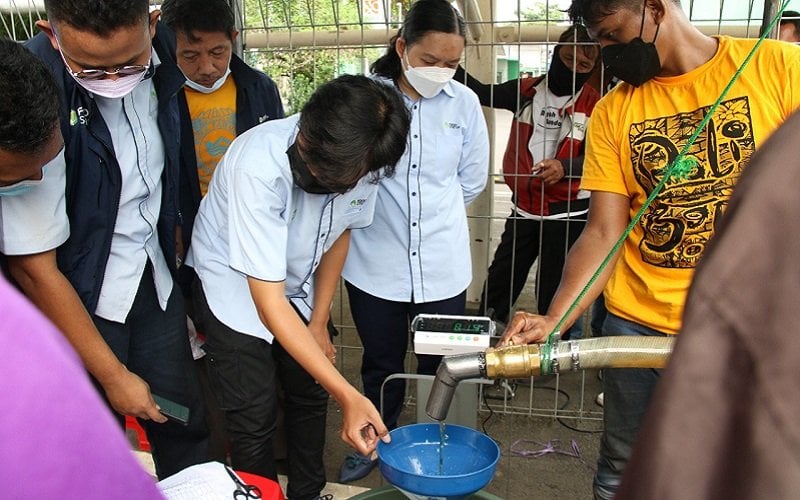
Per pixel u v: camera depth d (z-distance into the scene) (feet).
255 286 5.19
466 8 10.02
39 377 1.31
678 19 4.87
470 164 7.67
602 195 5.42
